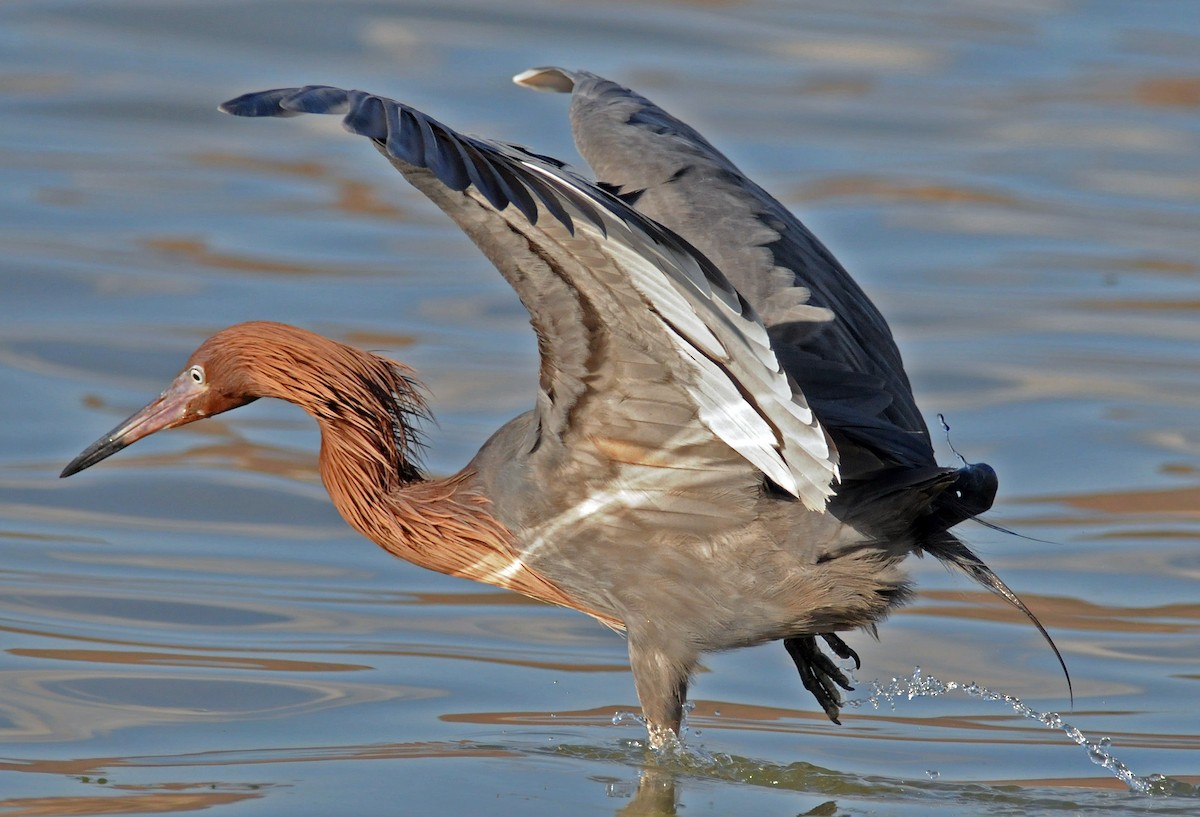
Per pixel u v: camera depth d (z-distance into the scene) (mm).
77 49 28578
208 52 28625
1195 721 10945
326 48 29016
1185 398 17688
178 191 23391
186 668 11359
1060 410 17312
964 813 9250
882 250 22359
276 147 25938
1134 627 12664
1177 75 30688
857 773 9859
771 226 11008
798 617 9617
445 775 9516
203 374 10922
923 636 12680
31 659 11344
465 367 18109
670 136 11742
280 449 16156
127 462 15578
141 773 9461
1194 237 23500
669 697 9875
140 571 13164
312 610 12656
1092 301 20844
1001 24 33531
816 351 10203
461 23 30594
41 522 14039
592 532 9750
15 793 9078
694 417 9086
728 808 9156
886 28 32750
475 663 11773
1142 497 15188
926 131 27375
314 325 18969
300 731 10312
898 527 9375
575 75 13008
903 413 10609
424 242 22453
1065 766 10102
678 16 32188
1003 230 23281
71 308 19031
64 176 23484
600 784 9484
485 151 7637
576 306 8688
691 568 9602
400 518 10547
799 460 8539
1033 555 14078
